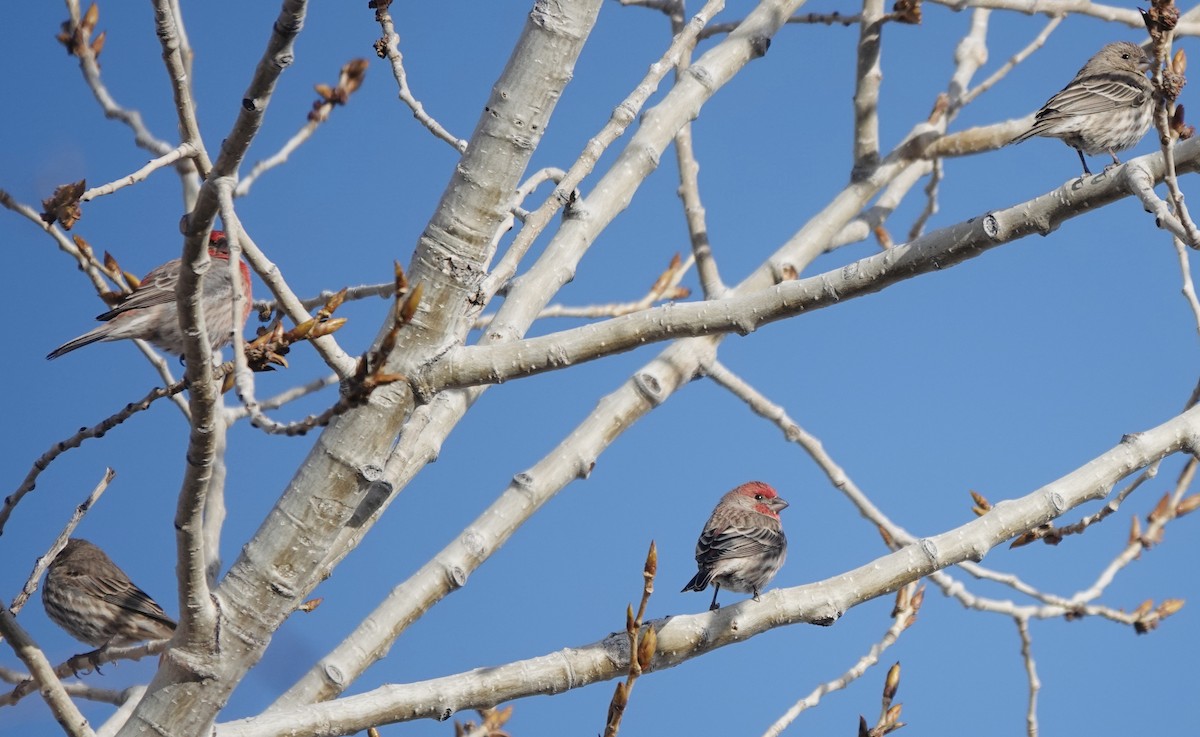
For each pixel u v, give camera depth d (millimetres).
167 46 7562
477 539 11312
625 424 12641
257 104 7133
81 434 8422
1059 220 8969
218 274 12375
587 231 11922
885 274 9039
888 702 10758
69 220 9258
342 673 10328
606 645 10078
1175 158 8930
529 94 8703
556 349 8938
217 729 9078
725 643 10211
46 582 14172
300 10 6891
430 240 8719
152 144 13430
